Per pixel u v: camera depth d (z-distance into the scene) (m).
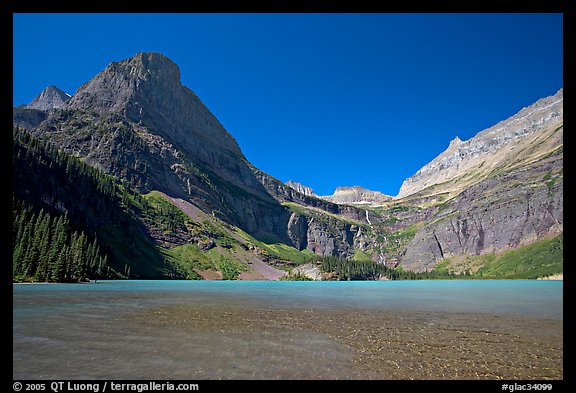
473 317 56.88
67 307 61.78
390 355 31.34
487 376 25.95
